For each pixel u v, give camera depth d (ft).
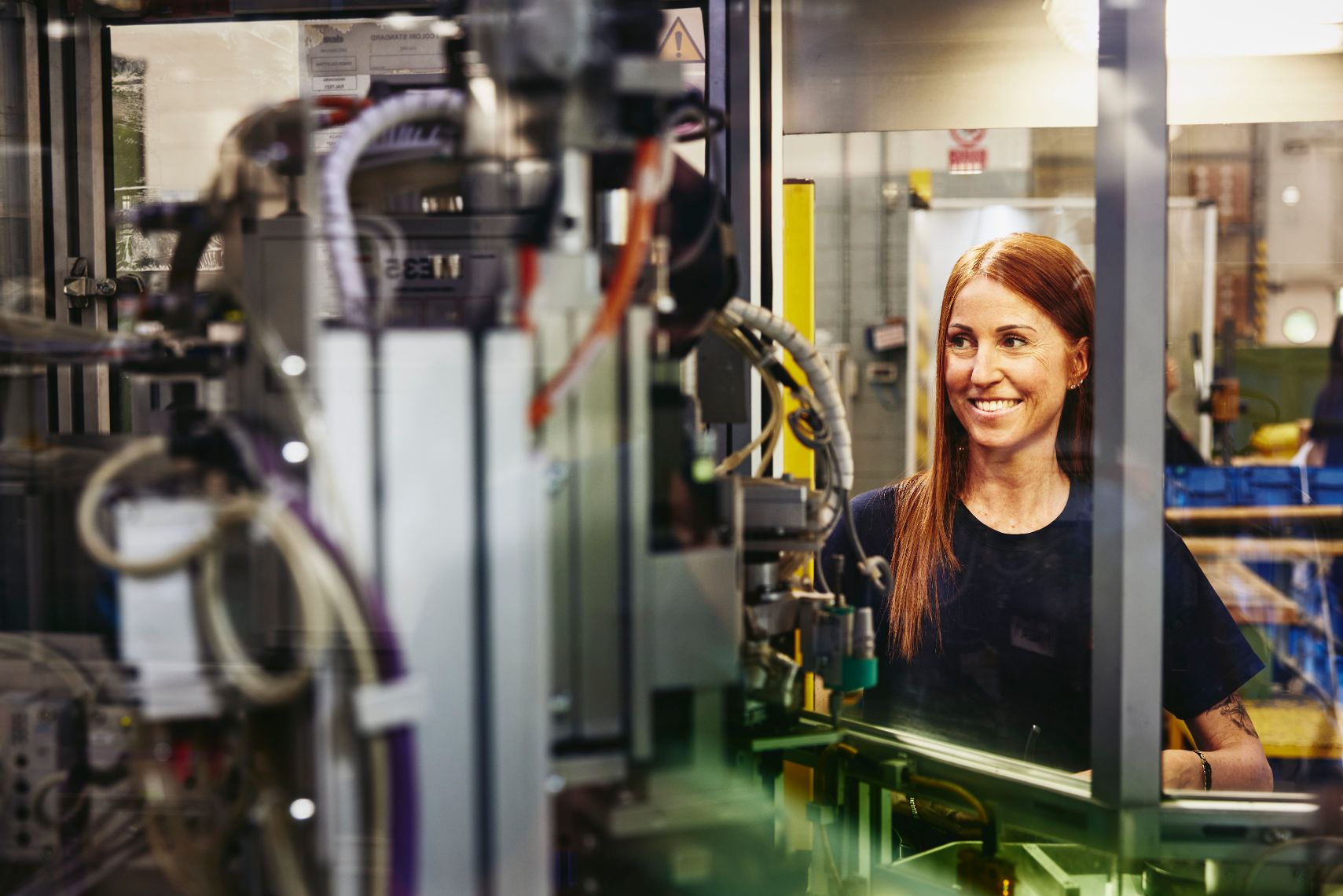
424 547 2.65
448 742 2.66
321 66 5.91
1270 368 9.04
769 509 3.69
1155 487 3.86
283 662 2.67
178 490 2.71
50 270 6.06
